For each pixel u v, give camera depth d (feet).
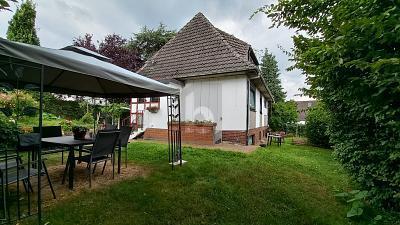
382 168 10.34
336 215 11.71
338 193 14.28
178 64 38.37
